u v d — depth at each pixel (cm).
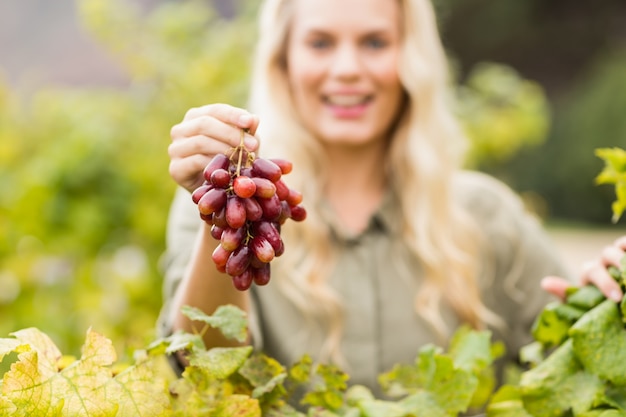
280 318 252
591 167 1580
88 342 133
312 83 259
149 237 457
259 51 282
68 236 439
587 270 165
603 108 1595
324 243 258
